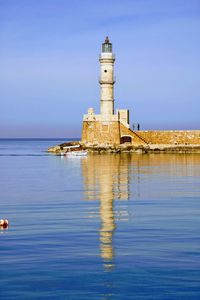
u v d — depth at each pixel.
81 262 24.00
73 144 150.88
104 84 120.25
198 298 19.92
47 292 20.52
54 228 31.69
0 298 19.97
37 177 69.62
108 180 63.12
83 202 43.53
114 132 123.44
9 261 24.12
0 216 36.38
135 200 44.69
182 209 39.47
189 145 126.38
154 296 20.12
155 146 125.12
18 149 195.50
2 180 65.50
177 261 24.17
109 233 30.12
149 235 29.59
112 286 21.08
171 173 72.62
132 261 24.17
